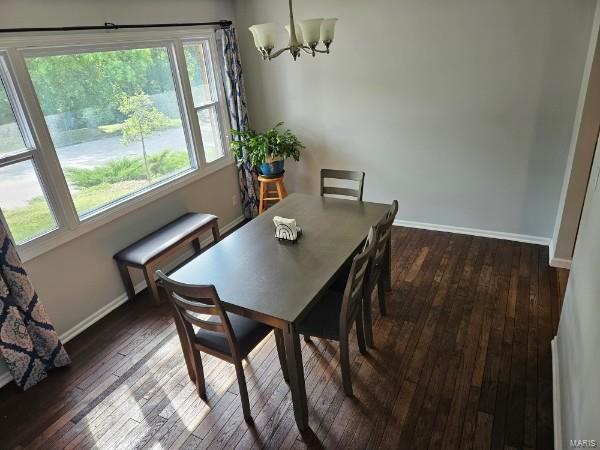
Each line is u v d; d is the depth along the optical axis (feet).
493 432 6.66
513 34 10.68
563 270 11.03
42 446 7.07
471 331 8.96
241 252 7.96
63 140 9.59
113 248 10.84
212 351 7.11
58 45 8.98
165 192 12.16
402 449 6.52
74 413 7.68
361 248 8.01
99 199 10.64
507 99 11.36
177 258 13.03
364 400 7.45
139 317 10.51
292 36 7.14
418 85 12.26
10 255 7.83
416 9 11.46
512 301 9.86
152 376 8.45
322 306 7.72
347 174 10.64
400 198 13.99
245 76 14.73
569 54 10.33
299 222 9.07
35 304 8.25
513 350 8.34
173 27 11.68
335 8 12.42
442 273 11.24
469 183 12.74
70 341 9.77
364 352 8.50
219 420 7.30
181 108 12.66
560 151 11.28
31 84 8.54
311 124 14.38
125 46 10.57
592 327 5.17
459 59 11.48
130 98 11.05
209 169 13.82
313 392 7.68
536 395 7.28
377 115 13.16
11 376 8.53
